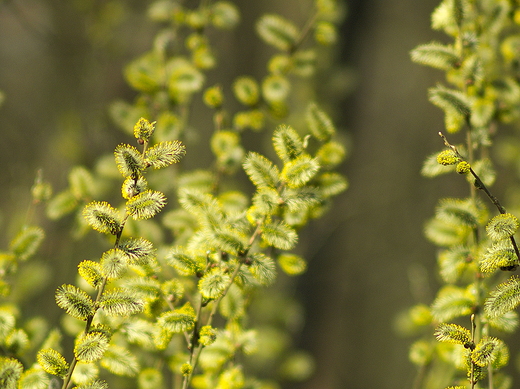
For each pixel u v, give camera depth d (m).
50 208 2.32
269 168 2.13
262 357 2.89
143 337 2.14
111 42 3.74
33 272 2.38
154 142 2.39
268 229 2.12
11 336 2.17
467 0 2.23
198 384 2.24
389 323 4.32
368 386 4.16
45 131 3.91
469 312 2.17
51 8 3.98
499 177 3.07
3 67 4.21
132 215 2.06
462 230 2.23
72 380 2.12
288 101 3.84
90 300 2.07
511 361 3.50
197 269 2.14
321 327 4.15
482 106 2.27
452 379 2.34
